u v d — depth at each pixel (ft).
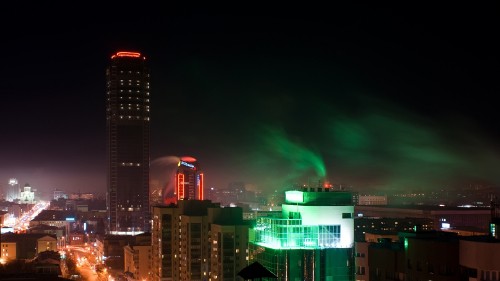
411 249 521.24
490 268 445.78
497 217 577.02
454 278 476.95
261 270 318.45
